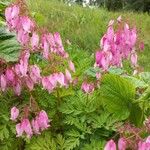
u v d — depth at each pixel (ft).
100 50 0.86
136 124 0.87
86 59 0.99
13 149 0.85
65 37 2.43
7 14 0.82
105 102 0.86
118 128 0.79
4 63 0.83
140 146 0.73
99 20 2.91
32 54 0.91
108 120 0.83
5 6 1.03
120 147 0.74
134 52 0.88
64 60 0.89
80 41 2.42
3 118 0.84
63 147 0.81
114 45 0.84
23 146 0.85
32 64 0.89
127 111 0.86
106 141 0.81
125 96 0.86
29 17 0.83
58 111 0.86
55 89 0.86
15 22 0.81
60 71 0.85
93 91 0.86
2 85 0.80
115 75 0.84
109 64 0.86
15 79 0.81
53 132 0.85
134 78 0.92
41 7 3.01
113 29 0.84
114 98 0.86
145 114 0.88
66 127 0.85
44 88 0.81
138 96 0.91
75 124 0.82
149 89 0.86
